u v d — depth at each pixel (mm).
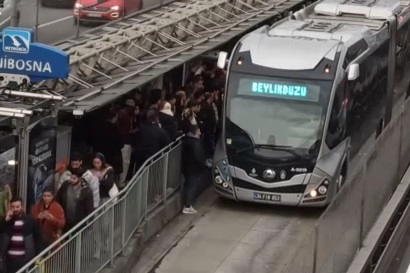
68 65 45375
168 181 55094
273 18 78562
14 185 42750
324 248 41062
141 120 56906
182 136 56375
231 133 57219
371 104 68438
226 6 73125
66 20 58500
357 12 73938
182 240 52844
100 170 47125
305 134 56594
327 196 56781
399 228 52969
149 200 52531
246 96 57312
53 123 45375
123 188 49594
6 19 54250
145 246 51250
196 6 70812
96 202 45938
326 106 56781
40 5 57125
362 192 47219
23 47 44250
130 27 61938
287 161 56406
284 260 51094
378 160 50344
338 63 58062
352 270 45031
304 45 59188
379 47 70438
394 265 49344
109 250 45781
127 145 55406
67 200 43812
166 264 49719
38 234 40625
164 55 58969
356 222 46531
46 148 45031
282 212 57594
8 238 40031
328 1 76125
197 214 56688
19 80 44531
